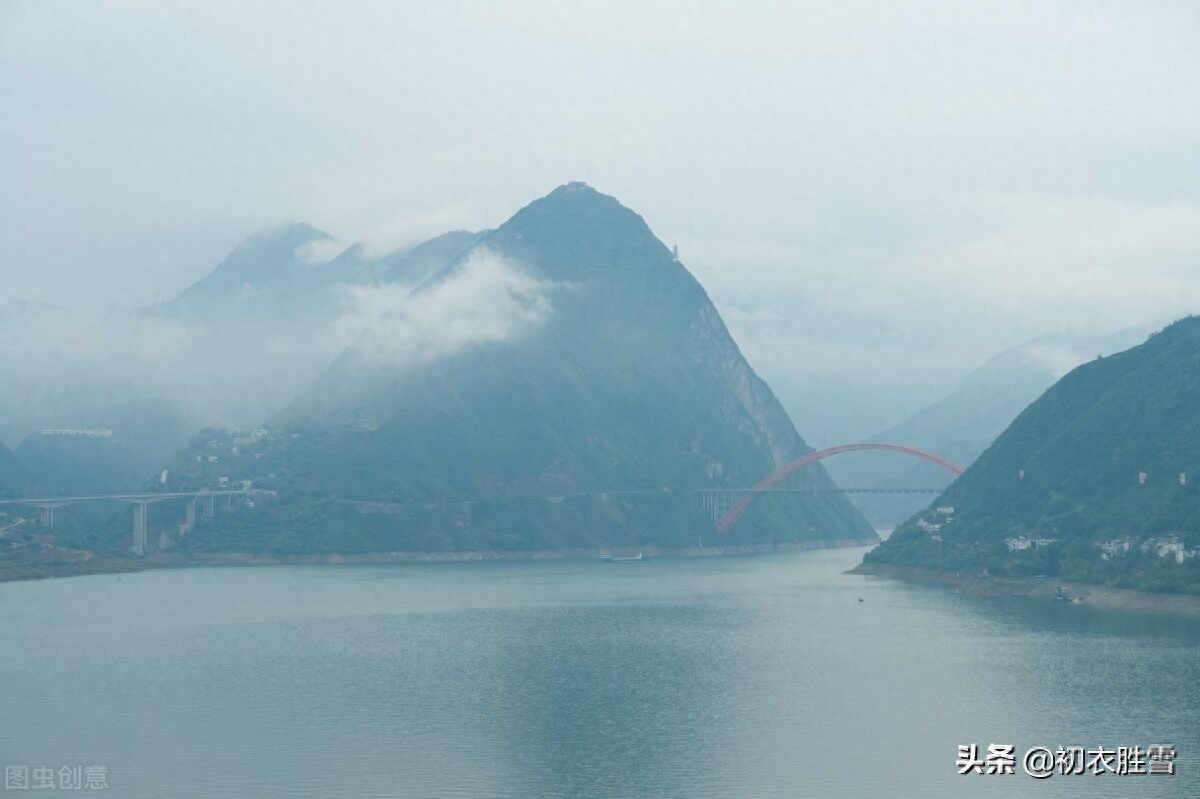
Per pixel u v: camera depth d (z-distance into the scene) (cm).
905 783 12138
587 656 19250
